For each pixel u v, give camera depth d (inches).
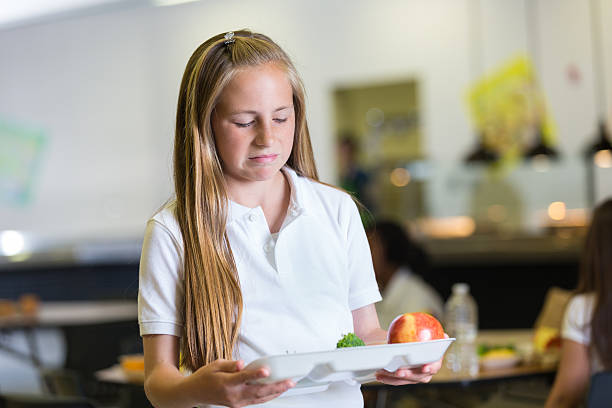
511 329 208.7
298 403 48.6
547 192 255.9
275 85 47.0
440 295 214.2
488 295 210.7
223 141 47.5
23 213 314.7
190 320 48.2
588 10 259.6
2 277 261.9
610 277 86.0
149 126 302.0
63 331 159.6
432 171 266.4
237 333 48.4
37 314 174.1
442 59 275.3
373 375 46.7
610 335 85.7
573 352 88.0
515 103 266.4
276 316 49.1
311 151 53.9
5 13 284.0
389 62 280.8
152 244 49.5
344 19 284.5
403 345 43.3
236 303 48.5
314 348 49.0
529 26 265.7
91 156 308.5
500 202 259.8
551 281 205.2
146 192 301.7
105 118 306.7
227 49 48.2
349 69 285.0
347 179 280.7
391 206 271.6
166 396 44.6
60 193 311.3
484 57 271.3
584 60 260.7
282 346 48.6
